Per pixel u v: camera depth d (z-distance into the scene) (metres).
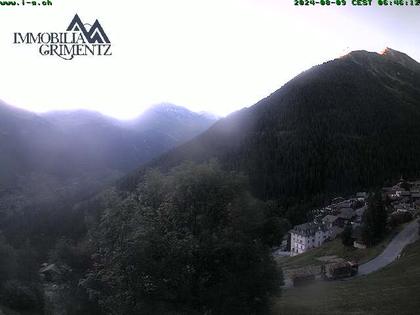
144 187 33.81
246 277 30.38
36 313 56.34
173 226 30.28
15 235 151.62
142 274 26.52
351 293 47.12
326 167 198.38
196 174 33.06
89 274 30.66
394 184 184.25
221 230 30.69
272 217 34.47
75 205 175.50
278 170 198.75
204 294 28.75
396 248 80.44
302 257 99.19
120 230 28.17
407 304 38.62
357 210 148.25
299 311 39.84
